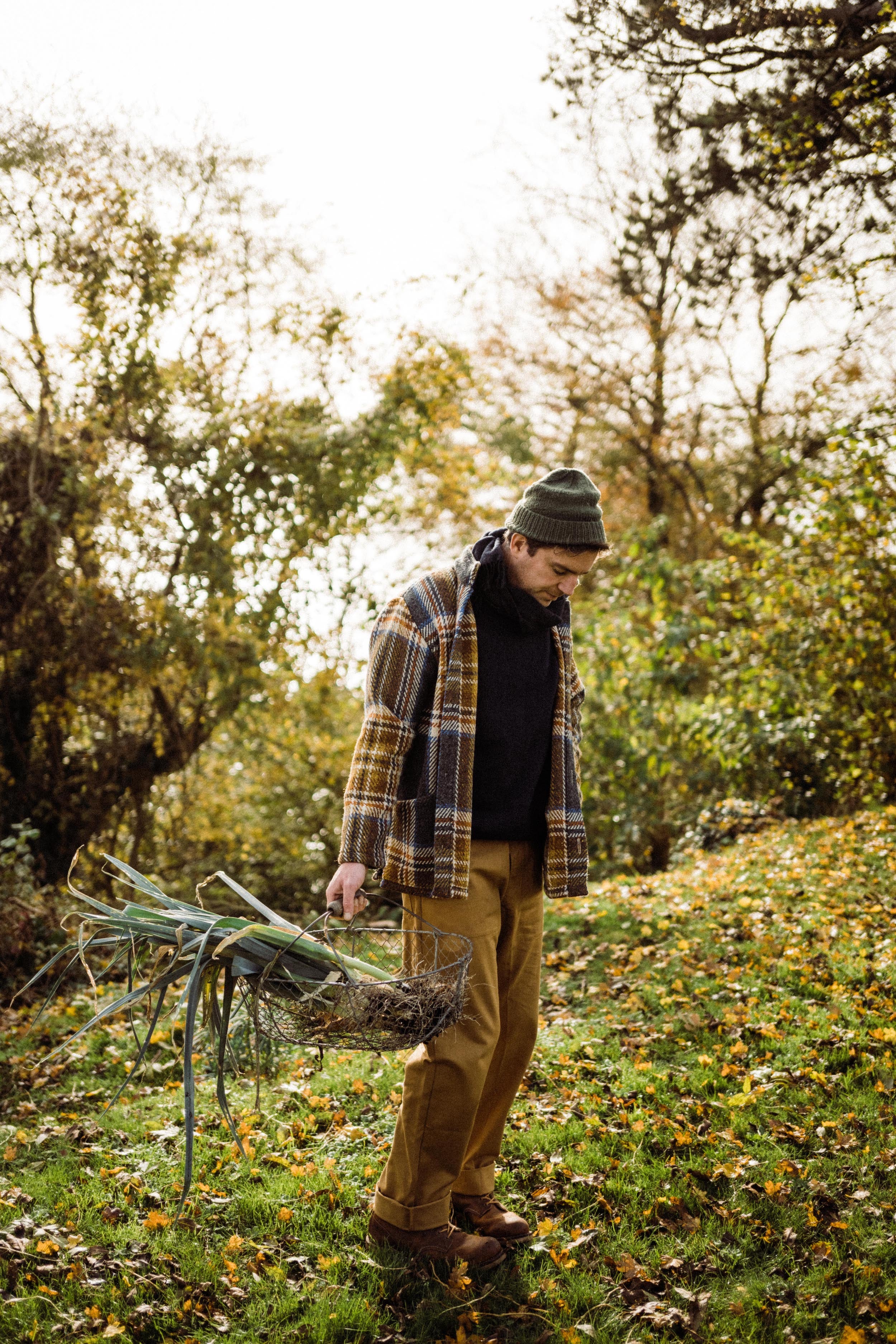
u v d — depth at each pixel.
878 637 8.03
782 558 8.77
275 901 11.27
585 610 10.94
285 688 10.48
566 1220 2.79
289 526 9.76
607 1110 3.43
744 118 8.13
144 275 9.43
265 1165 3.17
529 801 2.55
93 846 10.11
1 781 9.46
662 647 9.03
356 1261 2.57
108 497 9.36
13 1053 4.85
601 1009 4.53
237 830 11.56
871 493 7.79
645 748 9.40
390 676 2.46
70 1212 2.91
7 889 7.45
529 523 2.42
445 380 10.55
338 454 9.74
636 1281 2.53
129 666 9.37
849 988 4.24
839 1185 2.83
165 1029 4.80
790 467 15.73
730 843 8.74
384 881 2.56
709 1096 3.49
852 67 7.11
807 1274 2.51
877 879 5.67
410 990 2.30
